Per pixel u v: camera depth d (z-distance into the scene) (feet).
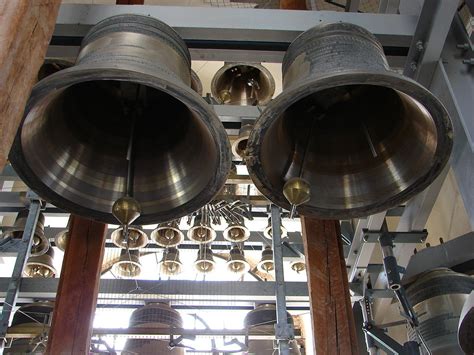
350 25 10.13
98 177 10.23
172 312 21.38
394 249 16.84
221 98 16.62
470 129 11.03
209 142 9.57
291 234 24.27
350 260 17.81
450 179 23.00
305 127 10.98
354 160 10.65
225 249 24.95
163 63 9.35
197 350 22.21
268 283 21.40
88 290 14.32
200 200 9.57
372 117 10.89
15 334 18.85
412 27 12.07
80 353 13.41
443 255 17.28
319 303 13.65
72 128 10.37
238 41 12.15
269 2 26.76
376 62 9.52
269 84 16.80
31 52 7.63
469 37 12.73
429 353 13.43
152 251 32.04
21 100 7.30
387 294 17.70
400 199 9.95
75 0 27.37
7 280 20.31
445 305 14.62
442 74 11.68
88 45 9.79
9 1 7.54
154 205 9.98
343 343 13.11
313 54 9.82
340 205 10.21
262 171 9.45
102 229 15.26
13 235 19.07
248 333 20.53
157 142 10.81
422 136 9.78
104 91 11.12
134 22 9.93
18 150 9.09
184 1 29.30
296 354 22.90
